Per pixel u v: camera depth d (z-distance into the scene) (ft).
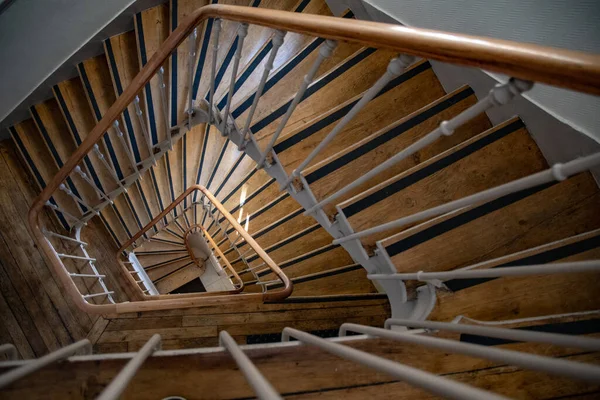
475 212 4.61
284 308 9.02
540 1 3.74
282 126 4.54
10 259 6.94
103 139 7.84
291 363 3.25
